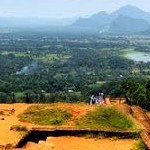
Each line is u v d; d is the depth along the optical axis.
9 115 43.72
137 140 36.75
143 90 60.56
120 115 40.81
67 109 42.47
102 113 40.88
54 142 36.03
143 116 45.66
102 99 56.03
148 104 58.84
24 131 37.38
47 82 175.38
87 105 43.66
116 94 93.06
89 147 35.09
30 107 44.12
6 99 93.94
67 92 147.88
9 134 36.41
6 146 33.38
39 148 34.09
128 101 62.84
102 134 37.69
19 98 92.81
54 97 112.94
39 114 41.97
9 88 152.38
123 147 35.28
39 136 37.66
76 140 36.75
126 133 37.66
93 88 141.00
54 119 40.66
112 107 42.59
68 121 40.59
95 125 39.34
